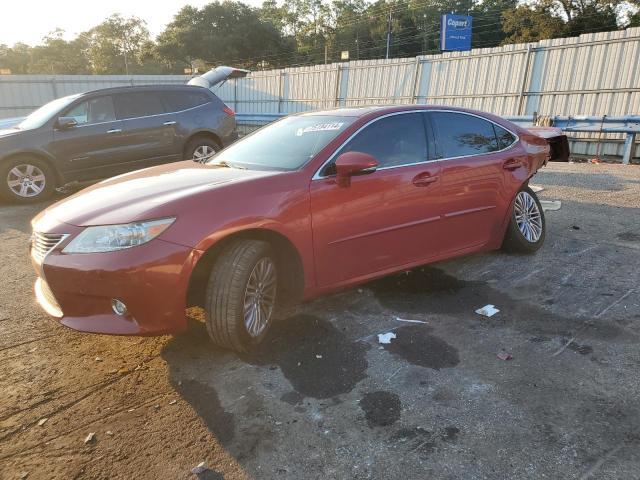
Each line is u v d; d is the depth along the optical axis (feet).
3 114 80.48
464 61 59.26
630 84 47.03
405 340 11.13
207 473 7.36
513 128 16.08
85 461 7.64
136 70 250.37
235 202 10.04
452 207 13.70
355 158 10.97
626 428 8.07
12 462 7.65
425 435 8.06
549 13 153.48
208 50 232.94
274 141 13.20
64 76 83.66
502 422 8.31
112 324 9.40
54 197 28.07
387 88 67.72
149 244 9.20
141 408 8.91
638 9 140.87
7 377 9.92
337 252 11.56
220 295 9.84
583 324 11.66
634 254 16.25
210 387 9.51
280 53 247.91
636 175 31.76
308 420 8.50
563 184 28.50
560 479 7.07
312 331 11.60
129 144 27.63
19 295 13.99
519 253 16.40
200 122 29.73
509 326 11.68
